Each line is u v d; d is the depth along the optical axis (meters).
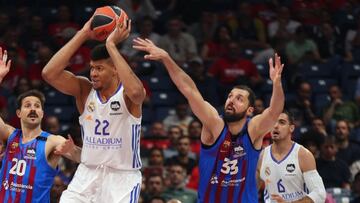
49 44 26.33
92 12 28.27
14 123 23.67
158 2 29.81
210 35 28.33
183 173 20.86
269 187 15.94
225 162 13.71
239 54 26.88
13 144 14.28
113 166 13.51
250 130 13.67
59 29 26.89
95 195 13.56
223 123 13.71
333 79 27.61
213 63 26.47
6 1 28.86
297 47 28.28
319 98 26.50
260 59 27.61
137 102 13.27
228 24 28.50
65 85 13.67
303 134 21.27
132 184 13.57
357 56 29.05
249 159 13.74
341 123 22.98
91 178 13.56
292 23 29.34
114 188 13.50
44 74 13.57
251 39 28.70
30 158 14.18
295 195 15.81
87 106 13.59
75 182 13.65
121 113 13.44
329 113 25.41
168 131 23.27
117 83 13.55
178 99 25.44
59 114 24.84
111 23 13.42
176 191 20.50
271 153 15.84
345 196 20.02
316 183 15.53
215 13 29.20
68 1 29.08
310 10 29.92
